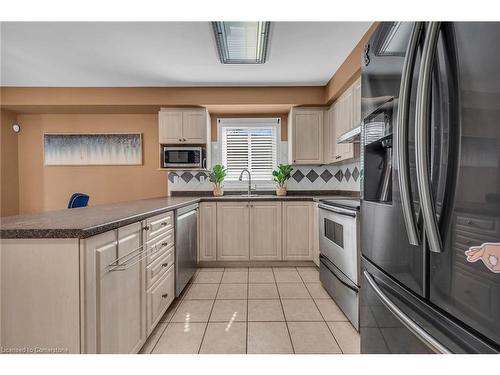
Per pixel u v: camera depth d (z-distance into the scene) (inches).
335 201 101.2
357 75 108.9
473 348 27.7
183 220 106.4
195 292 109.1
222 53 105.4
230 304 98.1
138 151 168.9
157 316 78.6
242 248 140.9
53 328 45.1
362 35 96.3
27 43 101.9
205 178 167.2
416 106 31.7
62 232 44.8
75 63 118.1
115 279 55.1
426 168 31.1
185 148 150.1
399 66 40.4
